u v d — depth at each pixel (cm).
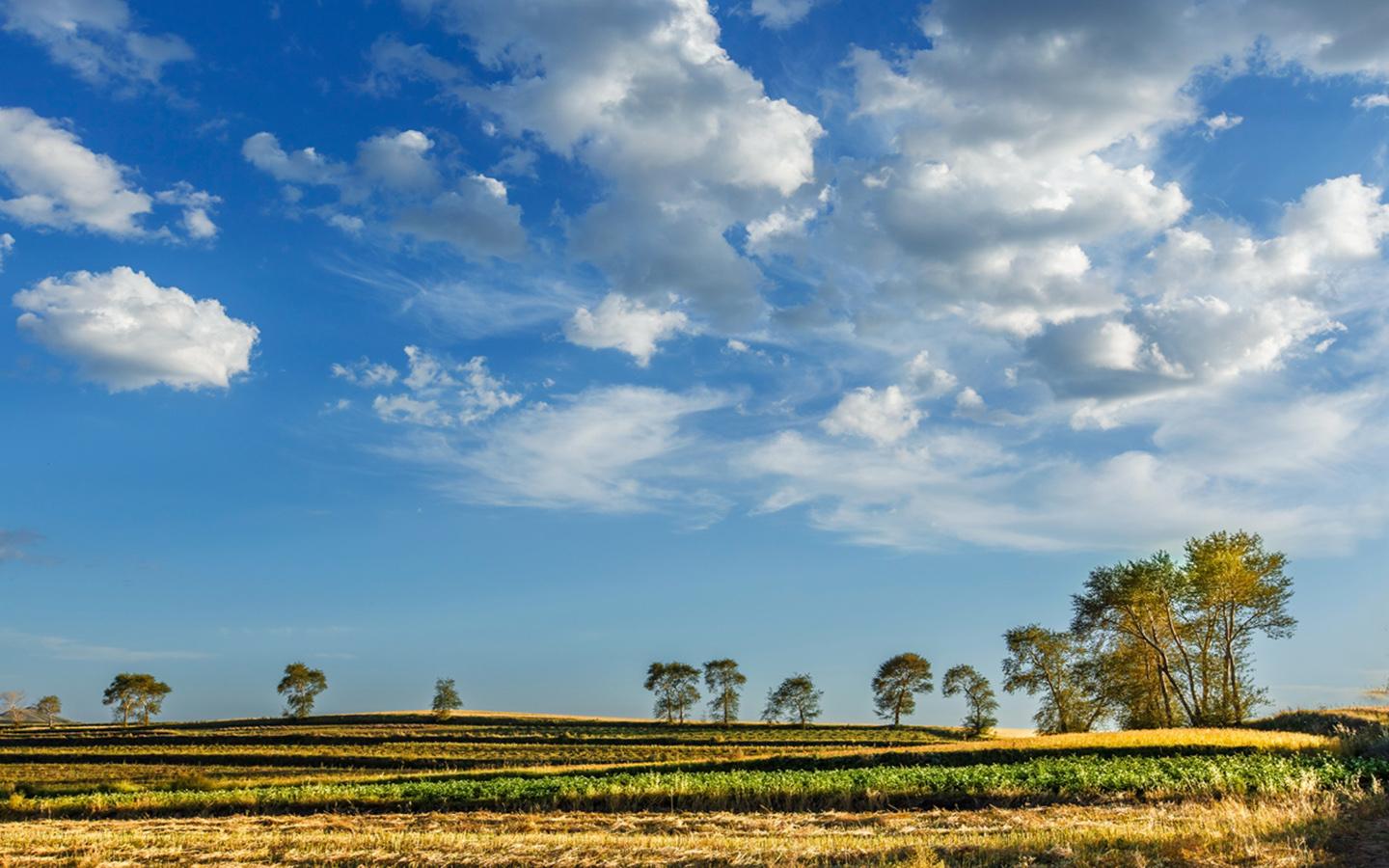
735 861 2008
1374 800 2061
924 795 3072
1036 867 1708
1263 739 3959
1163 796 2805
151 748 8938
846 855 1992
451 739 9769
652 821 2861
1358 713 4969
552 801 3322
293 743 9500
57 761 8031
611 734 10419
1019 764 3619
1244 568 6019
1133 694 6481
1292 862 1541
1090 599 6544
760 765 4191
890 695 12838
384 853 2394
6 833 2989
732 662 13738
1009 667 7788
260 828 3028
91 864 2417
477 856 2280
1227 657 6125
